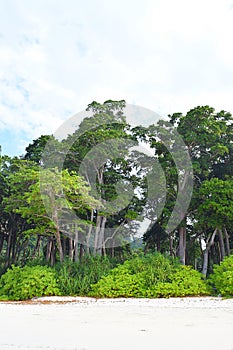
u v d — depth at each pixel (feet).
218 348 14.20
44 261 50.21
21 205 48.57
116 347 14.37
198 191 50.44
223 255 54.19
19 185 49.65
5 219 65.57
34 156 59.62
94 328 18.70
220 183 46.57
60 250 47.65
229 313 25.20
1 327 19.10
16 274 41.98
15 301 36.52
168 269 41.37
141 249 62.90
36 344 14.94
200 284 39.70
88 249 48.65
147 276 39.86
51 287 39.60
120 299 36.09
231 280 36.06
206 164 53.72
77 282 40.68
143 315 24.21
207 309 27.84
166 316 23.65
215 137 51.55
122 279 40.11
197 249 66.44
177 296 37.55
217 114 55.88
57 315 24.38
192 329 18.37
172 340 15.66
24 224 64.90
